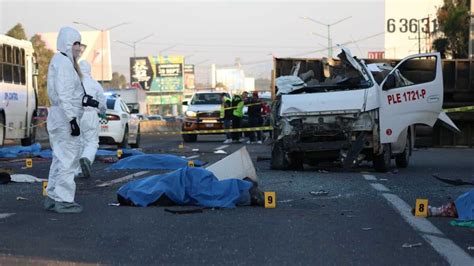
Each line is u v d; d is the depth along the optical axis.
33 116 23.20
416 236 6.79
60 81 7.66
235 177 9.05
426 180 11.87
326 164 14.70
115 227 7.11
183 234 6.81
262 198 8.59
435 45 55.59
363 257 5.89
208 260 5.78
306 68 16.14
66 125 7.83
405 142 14.16
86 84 10.91
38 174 12.52
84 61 11.13
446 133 24.16
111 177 12.01
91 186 10.59
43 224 7.23
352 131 12.69
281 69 16.28
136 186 8.71
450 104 23.48
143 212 8.02
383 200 9.25
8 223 7.26
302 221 7.57
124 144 20.83
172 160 13.89
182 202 8.41
